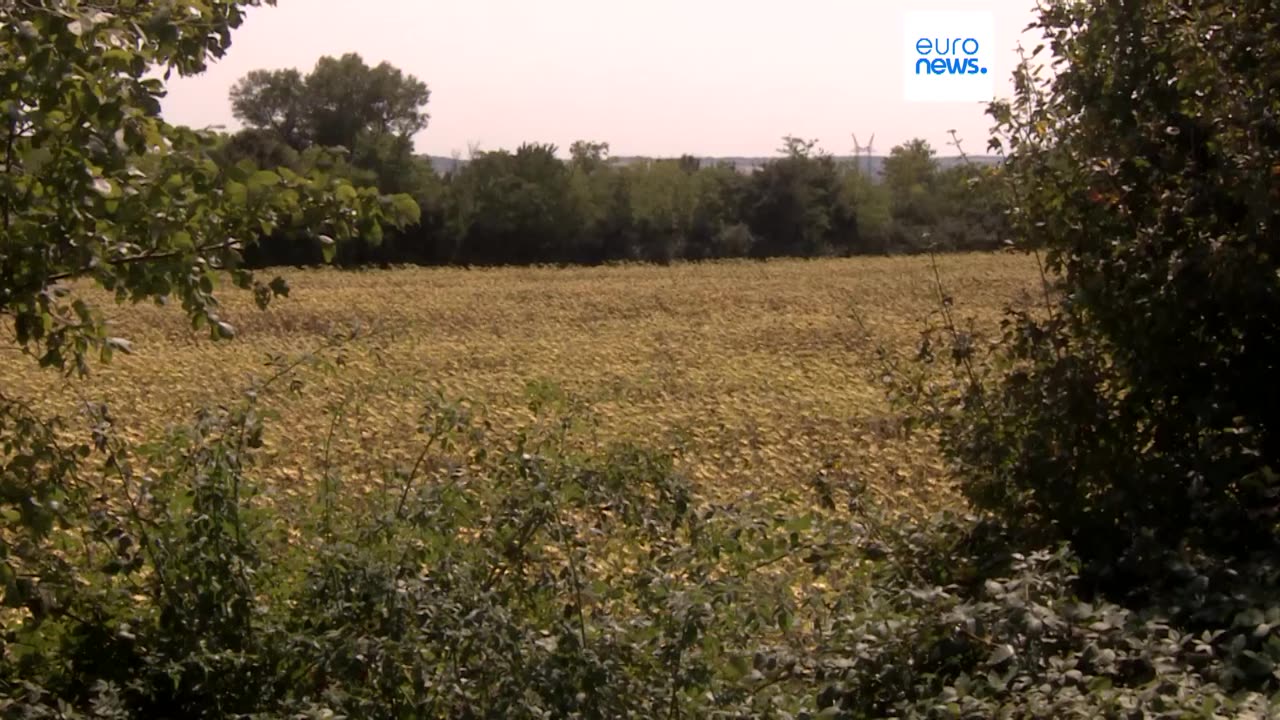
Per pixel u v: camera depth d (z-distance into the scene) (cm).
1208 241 630
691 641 476
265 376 1680
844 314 2656
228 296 2864
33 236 454
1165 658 466
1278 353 642
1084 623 502
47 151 456
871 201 5422
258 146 4097
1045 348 678
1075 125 700
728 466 1115
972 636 500
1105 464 643
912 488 1009
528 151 5122
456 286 3362
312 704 466
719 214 5384
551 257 5153
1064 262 706
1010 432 666
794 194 5306
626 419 1344
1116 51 688
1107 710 427
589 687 464
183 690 508
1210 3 658
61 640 523
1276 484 627
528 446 622
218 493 529
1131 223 658
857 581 633
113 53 446
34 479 489
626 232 5303
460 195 5012
